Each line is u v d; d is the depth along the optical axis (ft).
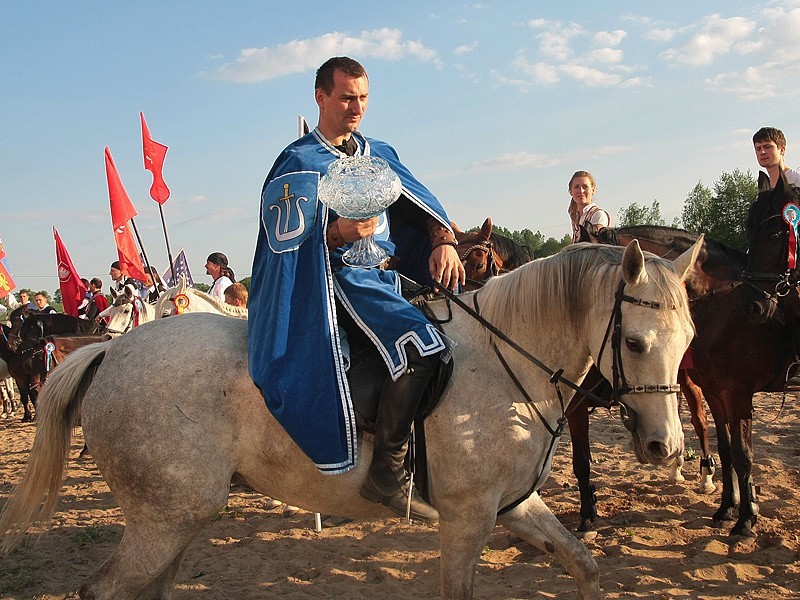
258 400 9.75
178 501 9.48
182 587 14.33
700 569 13.82
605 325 9.61
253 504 20.33
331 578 14.64
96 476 25.08
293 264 9.62
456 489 9.56
